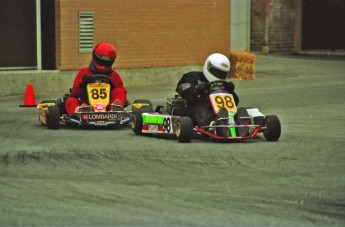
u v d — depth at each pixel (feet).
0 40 213.87
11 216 82.99
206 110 133.59
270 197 92.94
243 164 113.09
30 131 145.07
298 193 95.20
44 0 221.25
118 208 86.74
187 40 247.50
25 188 96.27
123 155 118.93
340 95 213.46
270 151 123.65
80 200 90.22
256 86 237.66
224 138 128.98
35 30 219.82
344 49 363.15
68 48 220.84
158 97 208.85
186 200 90.89
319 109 184.34
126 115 148.25
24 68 218.79
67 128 149.79
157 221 81.61
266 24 352.08
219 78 135.03
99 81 149.89
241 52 258.98
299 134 142.82
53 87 218.79
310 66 304.50
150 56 239.09
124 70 233.55
